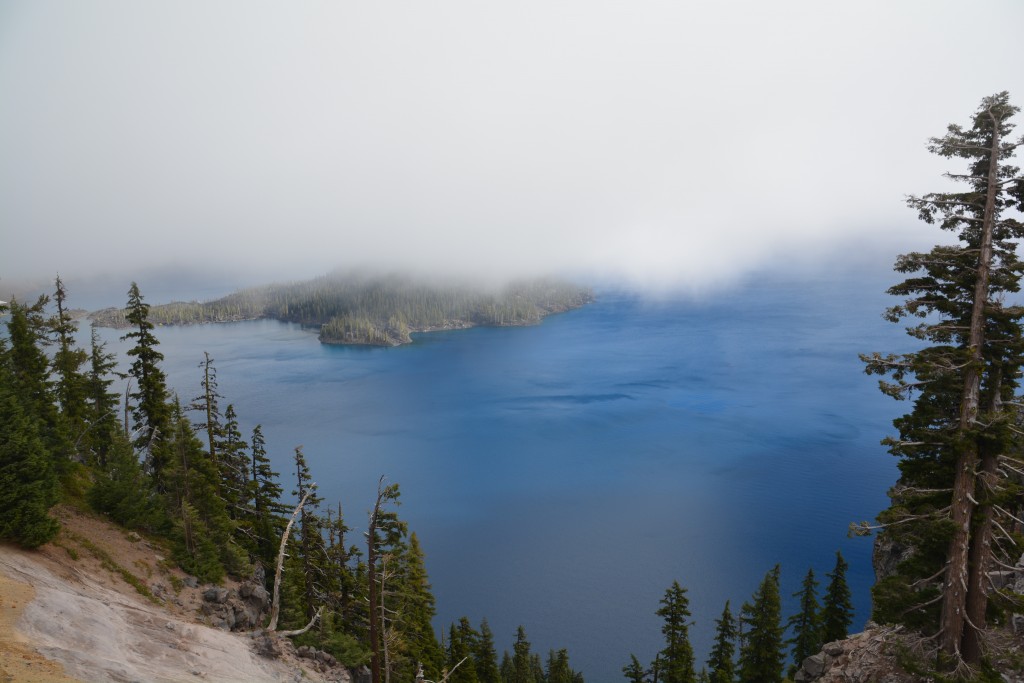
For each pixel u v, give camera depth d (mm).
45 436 38406
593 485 176875
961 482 21422
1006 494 20188
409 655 43312
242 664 25906
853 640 27922
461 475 187500
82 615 22344
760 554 132125
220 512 43031
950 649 21641
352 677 34844
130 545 36062
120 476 39938
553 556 134125
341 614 44281
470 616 111750
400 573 48219
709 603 113688
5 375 36625
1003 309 20312
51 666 17156
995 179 20891
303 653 31984
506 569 129000
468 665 51844
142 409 46594
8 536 26156
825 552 132625
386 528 33594
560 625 108062
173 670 21844
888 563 40094
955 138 21875
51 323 54906
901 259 23016
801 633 57375
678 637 55562
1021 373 21984
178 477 41406
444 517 157000
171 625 26344
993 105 20812
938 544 22438
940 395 22469
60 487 36688
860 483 170500
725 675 52812
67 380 54688
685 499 164250
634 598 116312
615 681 92000
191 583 35625
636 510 158125
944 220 22469
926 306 22719
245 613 35656
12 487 26344
